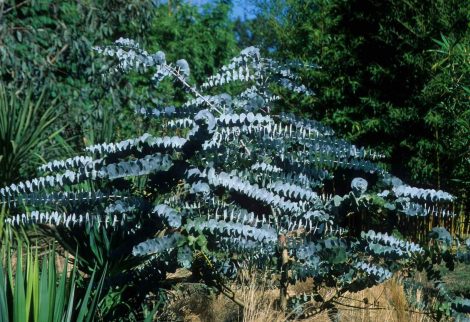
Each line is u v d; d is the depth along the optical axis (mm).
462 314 3439
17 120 6156
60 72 8766
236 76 3463
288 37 9203
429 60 7164
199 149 3139
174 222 3092
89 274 4203
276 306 3758
